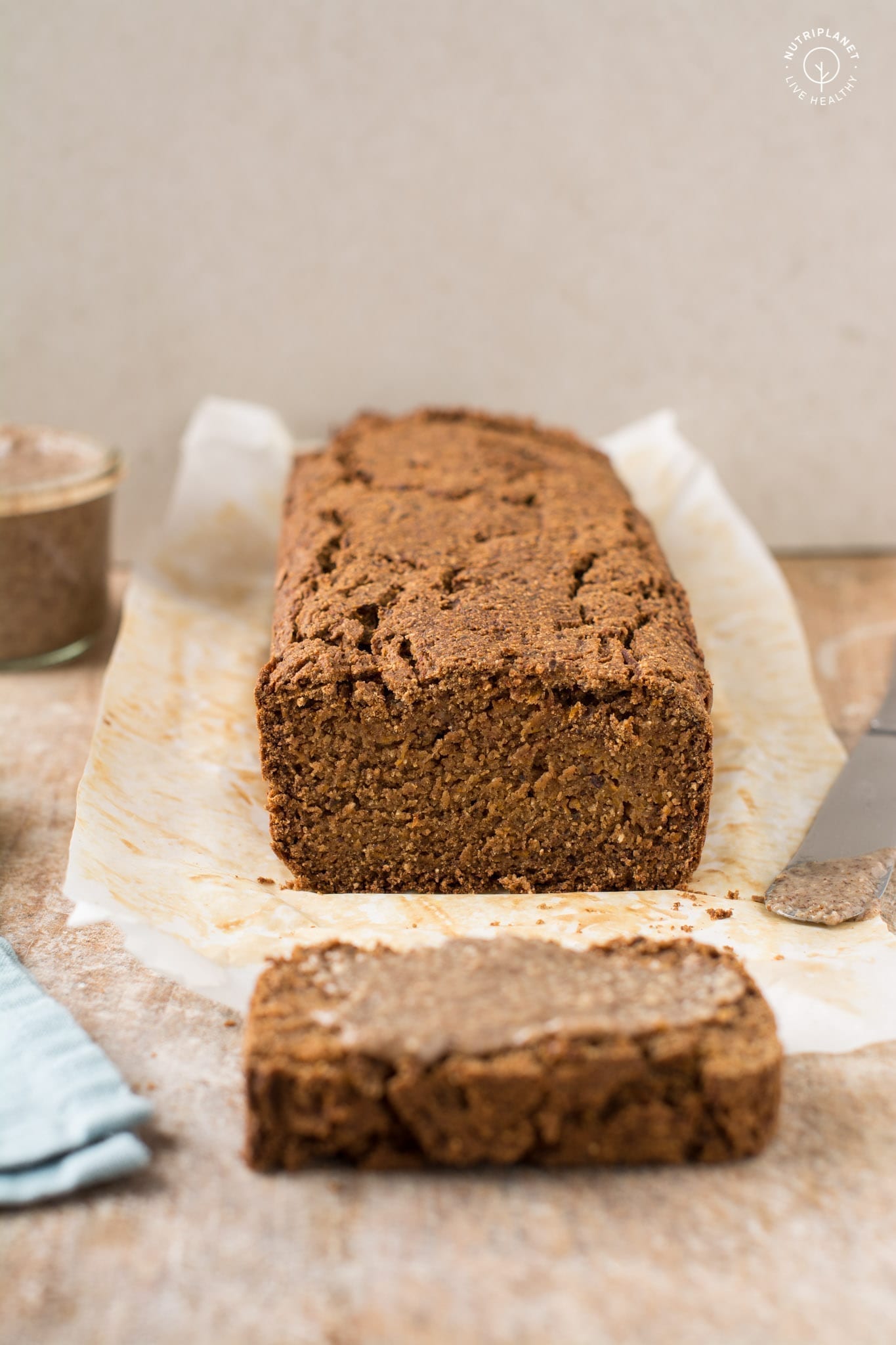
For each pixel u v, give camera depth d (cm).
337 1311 41
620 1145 44
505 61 68
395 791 52
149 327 71
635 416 73
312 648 52
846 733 60
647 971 46
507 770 51
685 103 68
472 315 72
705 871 53
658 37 67
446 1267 42
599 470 65
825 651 66
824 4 67
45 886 52
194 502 70
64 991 48
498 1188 43
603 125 69
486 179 70
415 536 58
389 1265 42
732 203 70
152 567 67
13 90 67
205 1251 42
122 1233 42
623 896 52
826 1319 41
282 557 60
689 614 56
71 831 55
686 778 51
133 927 48
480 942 47
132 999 48
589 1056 43
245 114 68
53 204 69
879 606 70
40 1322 41
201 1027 47
